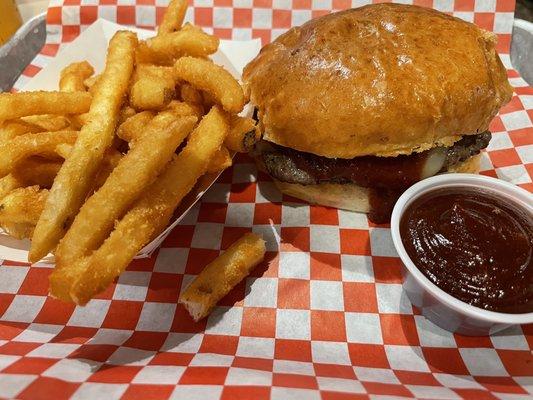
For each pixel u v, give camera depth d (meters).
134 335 0.17
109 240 0.14
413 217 0.16
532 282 0.14
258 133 0.18
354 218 0.20
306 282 0.18
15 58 0.27
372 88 0.17
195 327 0.17
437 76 0.17
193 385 0.13
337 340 0.17
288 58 0.19
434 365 0.16
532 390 0.14
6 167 0.17
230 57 0.24
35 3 0.33
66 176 0.16
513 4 0.26
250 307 0.18
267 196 0.21
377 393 0.13
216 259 0.18
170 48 0.20
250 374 0.14
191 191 0.19
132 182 0.14
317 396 0.12
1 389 0.12
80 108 0.18
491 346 0.16
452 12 0.26
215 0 0.27
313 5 0.27
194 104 0.19
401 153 0.17
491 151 0.23
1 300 0.18
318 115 0.17
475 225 0.15
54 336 0.17
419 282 0.15
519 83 0.25
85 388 0.13
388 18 0.18
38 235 0.15
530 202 0.17
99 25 0.24
